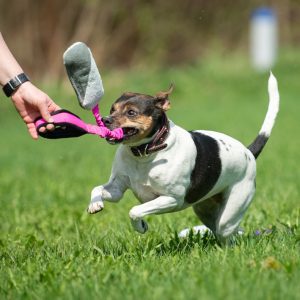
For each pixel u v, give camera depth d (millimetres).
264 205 11883
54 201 13758
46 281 7207
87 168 18391
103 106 30766
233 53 40062
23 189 15281
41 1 36625
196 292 6469
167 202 8352
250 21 40594
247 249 8367
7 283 7277
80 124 7516
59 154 21703
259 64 36531
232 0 40469
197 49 40188
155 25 39031
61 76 36812
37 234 10391
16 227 11008
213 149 8719
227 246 8703
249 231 9719
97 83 7629
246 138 22391
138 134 8156
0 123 29812
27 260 8180
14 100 7742
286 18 41469
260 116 28328
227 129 24859
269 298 6262
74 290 6734
